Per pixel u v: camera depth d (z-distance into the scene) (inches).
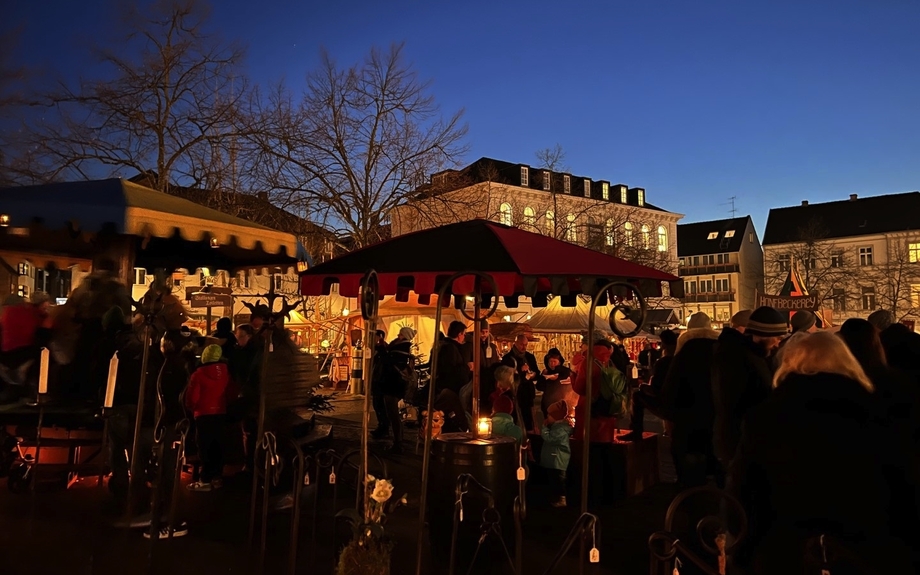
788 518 100.0
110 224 235.9
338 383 853.8
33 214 234.1
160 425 224.7
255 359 291.1
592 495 279.6
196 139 765.3
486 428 205.5
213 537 216.2
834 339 108.7
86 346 272.2
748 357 170.1
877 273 2346.2
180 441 213.9
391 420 391.5
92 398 272.7
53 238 347.6
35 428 271.3
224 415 289.3
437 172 901.2
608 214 1523.1
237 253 383.6
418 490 296.4
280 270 386.9
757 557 104.6
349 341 828.6
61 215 234.1
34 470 216.1
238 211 773.9
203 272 610.9
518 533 153.8
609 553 215.8
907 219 2468.0
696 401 204.4
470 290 203.6
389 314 719.7
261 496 270.8
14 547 199.6
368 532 140.9
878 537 96.4
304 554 201.6
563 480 276.8
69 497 257.4
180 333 256.5
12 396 271.4
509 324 711.1
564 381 293.7
